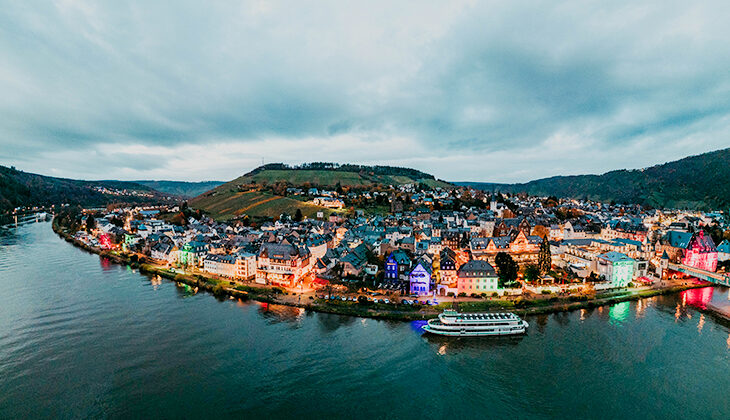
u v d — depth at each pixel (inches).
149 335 4229.8
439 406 3085.6
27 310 4968.0
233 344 4025.6
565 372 3553.2
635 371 3570.4
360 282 5876.0
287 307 5044.3
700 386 3346.5
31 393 3208.7
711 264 6865.2
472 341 4121.6
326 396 3198.8
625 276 5994.1
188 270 6953.7
